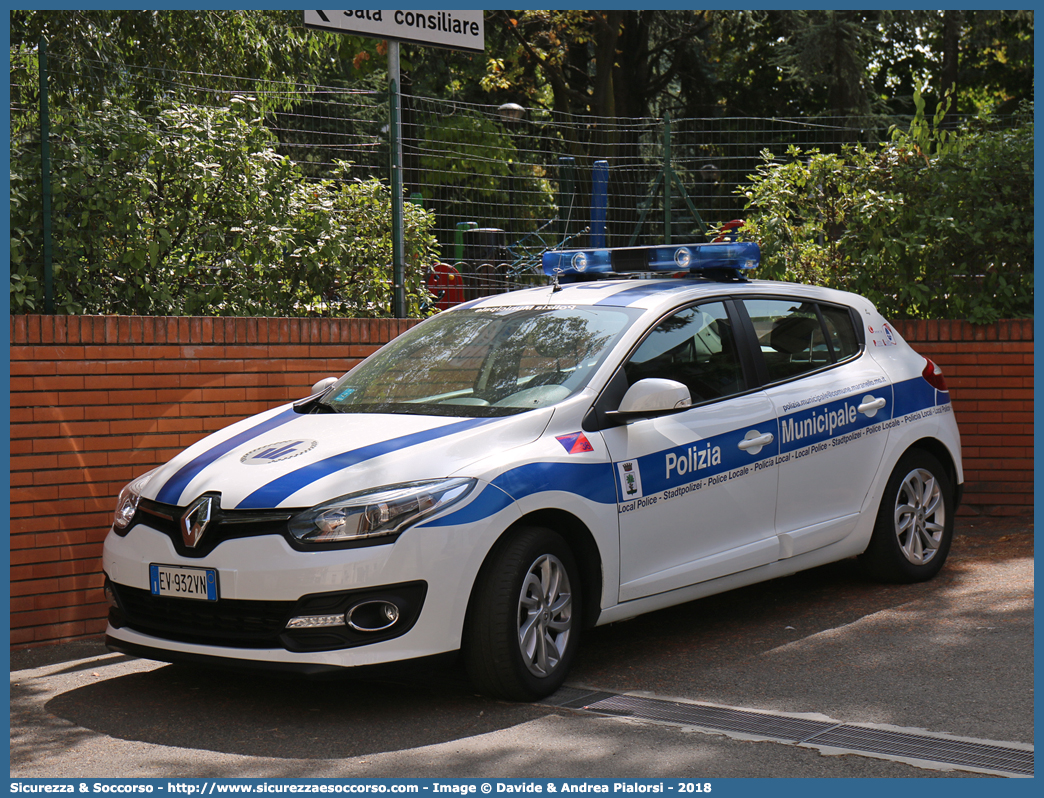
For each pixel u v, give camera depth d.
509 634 4.49
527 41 26.12
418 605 4.31
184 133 7.04
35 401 5.96
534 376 5.21
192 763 4.04
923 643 5.32
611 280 6.19
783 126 14.98
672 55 30.28
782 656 5.21
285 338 6.89
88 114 6.82
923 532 6.55
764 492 5.64
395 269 7.93
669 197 10.15
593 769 3.86
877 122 24.55
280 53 14.29
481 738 4.20
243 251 7.24
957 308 8.69
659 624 5.93
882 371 6.44
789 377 5.95
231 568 4.32
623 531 4.97
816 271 9.24
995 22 27.66
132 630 4.72
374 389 5.52
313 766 3.97
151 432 6.35
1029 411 8.45
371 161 8.37
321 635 4.24
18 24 11.70
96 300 6.64
